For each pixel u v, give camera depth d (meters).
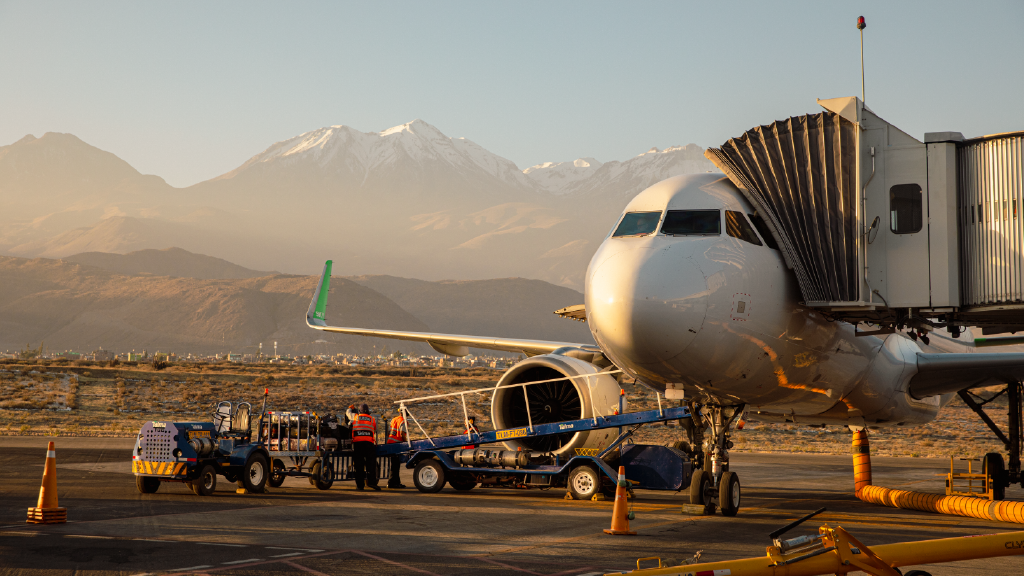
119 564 11.00
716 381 14.34
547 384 20.55
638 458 19.09
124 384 86.38
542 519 15.80
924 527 15.66
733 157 15.84
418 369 176.88
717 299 13.33
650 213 14.62
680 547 12.74
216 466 19.91
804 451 44.94
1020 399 19.42
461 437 20.73
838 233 14.79
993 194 14.35
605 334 13.73
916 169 14.73
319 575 10.50
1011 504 16.30
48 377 88.75
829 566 7.69
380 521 15.32
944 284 14.29
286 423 21.97
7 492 19.08
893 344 18.03
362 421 21.58
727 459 16.61
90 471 24.61
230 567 10.90
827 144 15.26
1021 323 16.16
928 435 56.72
